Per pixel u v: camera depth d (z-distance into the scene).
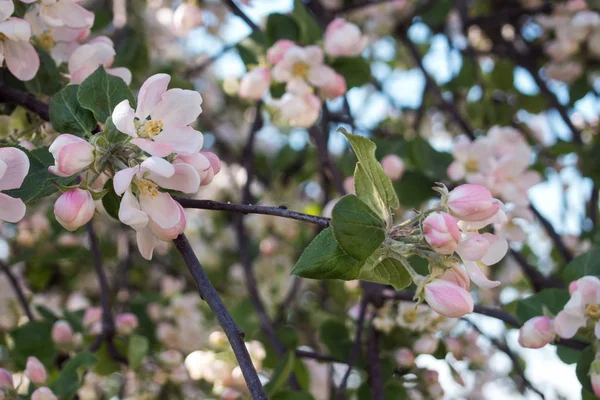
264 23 0.98
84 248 1.25
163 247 1.50
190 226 1.63
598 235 1.16
